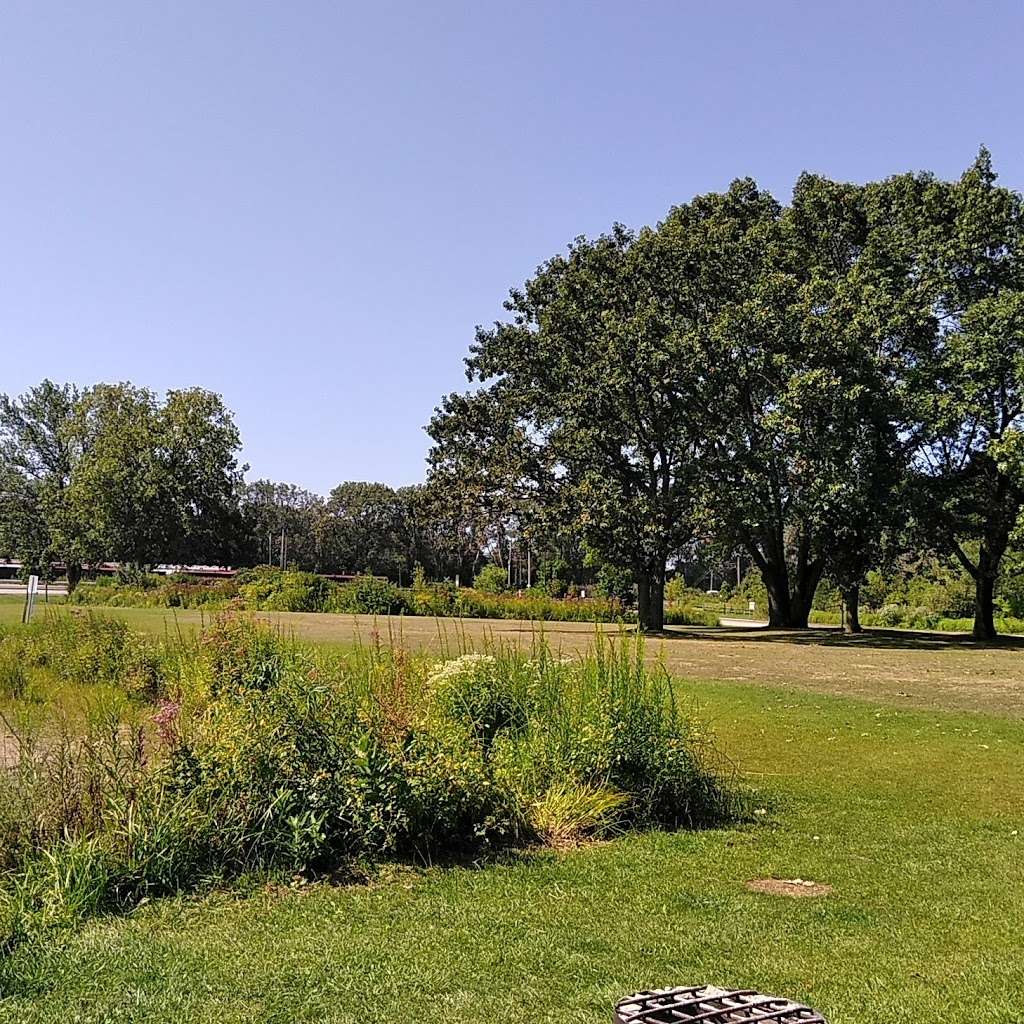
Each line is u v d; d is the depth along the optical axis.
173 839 5.26
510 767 6.95
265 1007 3.85
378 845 5.86
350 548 98.06
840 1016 3.84
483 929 4.79
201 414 62.41
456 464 35.66
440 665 8.29
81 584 53.56
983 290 31.36
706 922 4.97
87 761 5.69
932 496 30.27
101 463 59.16
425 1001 3.93
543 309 35.19
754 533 34.88
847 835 6.88
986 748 10.77
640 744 7.29
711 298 33.03
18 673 12.45
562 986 4.10
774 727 12.09
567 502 32.16
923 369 30.42
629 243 36.16
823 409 30.05
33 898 4.83
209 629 8.98
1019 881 5.82
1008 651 27.03
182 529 60.91
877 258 31.98
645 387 32.09
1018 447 27.14
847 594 37.25
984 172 32.12
